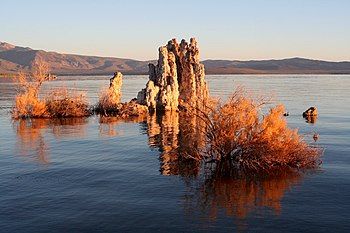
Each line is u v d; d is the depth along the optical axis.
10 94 128.50
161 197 25.62
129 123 61.78
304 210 23.19
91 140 45.97
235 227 20.95
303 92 145.12
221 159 33.22
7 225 21.31
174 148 40.88
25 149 40.41
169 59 80.81
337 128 55.56
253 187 27.55
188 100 76.94
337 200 24.81
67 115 70.69
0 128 55.81
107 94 78.31
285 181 28.84
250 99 33.66
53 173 31.23
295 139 33.38
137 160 35.59
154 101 78.19
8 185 28.11
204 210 23.34
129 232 20.55
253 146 32.19
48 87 167.75
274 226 21.02
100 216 22.55
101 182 28.89
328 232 20.28
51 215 22.67
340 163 34.06
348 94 134.25
